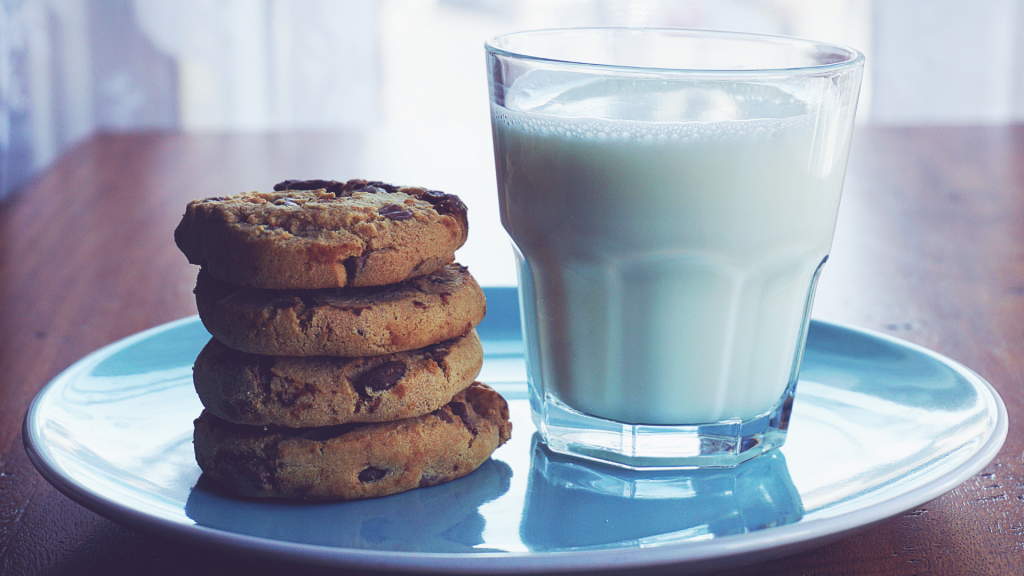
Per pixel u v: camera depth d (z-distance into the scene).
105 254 0.63
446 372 0.42
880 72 1.52
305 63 1.48
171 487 0.41
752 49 0.46
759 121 0.41
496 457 0.43
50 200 0.76
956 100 1.52
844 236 0.67
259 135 1.00
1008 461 0.43
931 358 0.46
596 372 0.43
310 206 0.41
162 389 0.46
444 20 1.56
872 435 0.43
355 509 0.40
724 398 0.43
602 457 0.43
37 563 0.39
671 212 0.41
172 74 1.43
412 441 0.41
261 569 0.39
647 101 0.42
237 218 0.41
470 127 1.04
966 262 0.61
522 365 0.49
